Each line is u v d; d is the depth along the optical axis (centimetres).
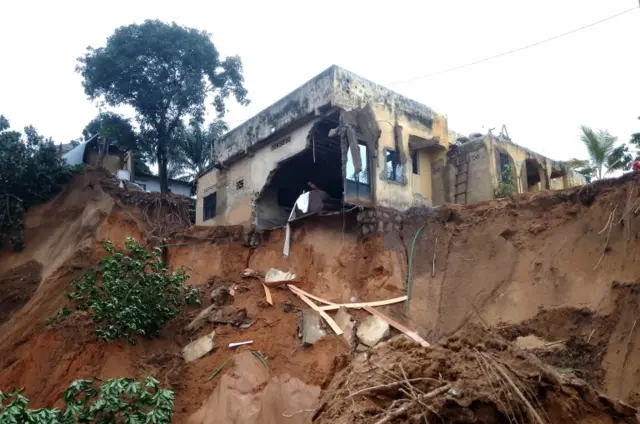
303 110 1795
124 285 1500
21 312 1969
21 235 2422
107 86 2989
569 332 1136
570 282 1217
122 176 2905
